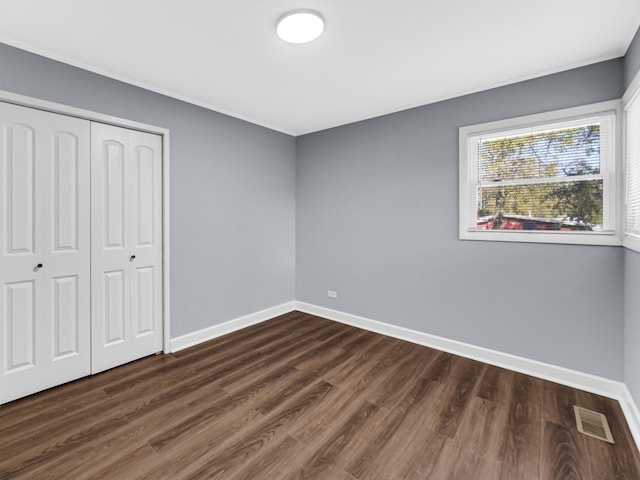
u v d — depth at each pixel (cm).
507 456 163
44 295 220
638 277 180
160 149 280
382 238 337
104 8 167
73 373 234
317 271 400
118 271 257
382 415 196
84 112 229
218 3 164
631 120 198
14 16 174
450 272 291
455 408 204
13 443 169
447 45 204
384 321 339
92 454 162
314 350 296
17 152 206
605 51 209
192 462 157
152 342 280
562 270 236
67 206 228
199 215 308
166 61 225
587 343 228
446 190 291
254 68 235
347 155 364
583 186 231
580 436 178
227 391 223
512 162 261
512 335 259
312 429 183
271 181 385
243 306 357
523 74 243
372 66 231
